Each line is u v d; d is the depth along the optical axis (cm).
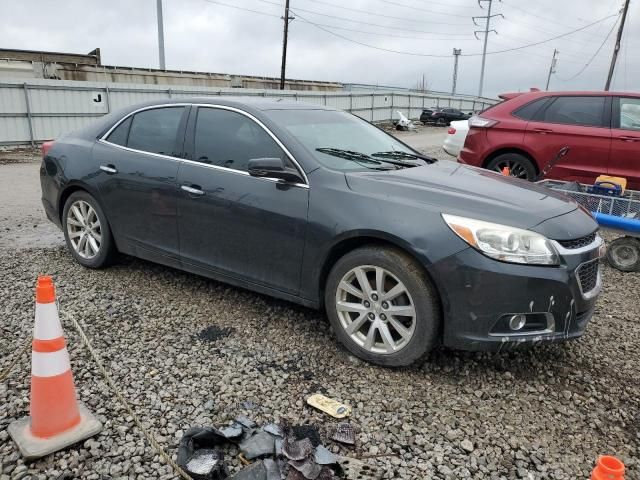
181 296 440
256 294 447
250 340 368
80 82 1908
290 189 361
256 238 376
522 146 745
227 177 390
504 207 322
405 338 324
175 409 287
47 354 249
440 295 311
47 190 521
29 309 403
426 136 2656
